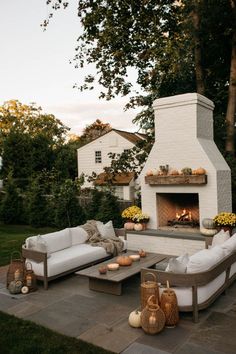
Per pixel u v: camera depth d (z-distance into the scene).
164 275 4.66
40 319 4.67
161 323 4.15
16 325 4.42
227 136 11.52
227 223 7.53
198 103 8.52
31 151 24.34
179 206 9.71
